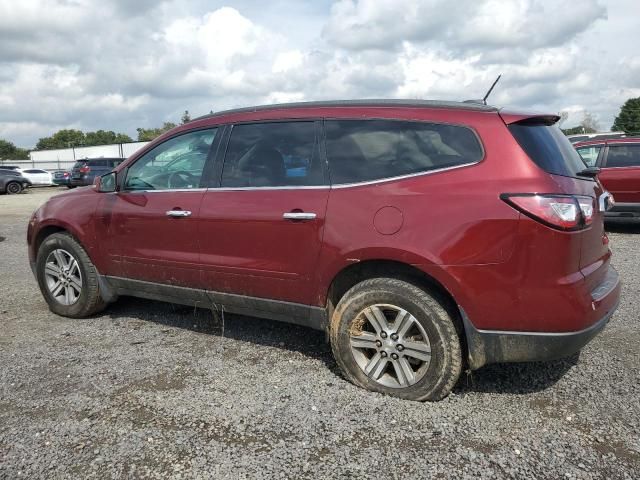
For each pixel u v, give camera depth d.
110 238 4.60
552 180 2.98
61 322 4.90
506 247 2.96
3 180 28.52
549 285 2.92
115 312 5.19
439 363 3.17
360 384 3.44
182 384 3.55
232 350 4.16
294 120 3.79
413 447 2.79
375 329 3.34
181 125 4.42
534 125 3.30
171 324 4.81
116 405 3.26
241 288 3.86
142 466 2.65
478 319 3.06
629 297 5.48
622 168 9.67
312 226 3.48
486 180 3.05
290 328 4.66
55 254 5.00
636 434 2.88
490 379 3.59
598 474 2.54
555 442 2.82
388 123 3.45
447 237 3.06
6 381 3.60
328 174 3.54
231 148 4.02
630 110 76.12
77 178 27.25
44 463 2.68
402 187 3.24
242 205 3.79
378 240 3.22
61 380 3.62
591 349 4.09
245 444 2.83
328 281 3.46
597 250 3.34
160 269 4.29
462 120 3.24
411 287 3.22
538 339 3.00
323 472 2.59
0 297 5.85
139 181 4.53
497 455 2.71
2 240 10.59
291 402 3.28
